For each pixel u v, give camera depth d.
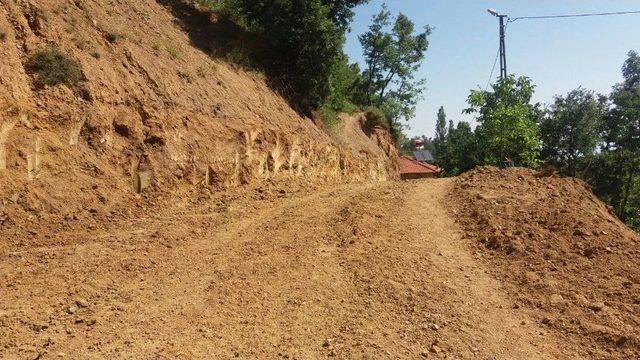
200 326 5.49
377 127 30.67
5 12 8.84
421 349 5.30
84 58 9.78
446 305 6.37
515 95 22.88
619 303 6.33
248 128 13.15
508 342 5.60
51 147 8.36
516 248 8.15
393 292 6.63
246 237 8.80
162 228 8.55
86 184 8.57
